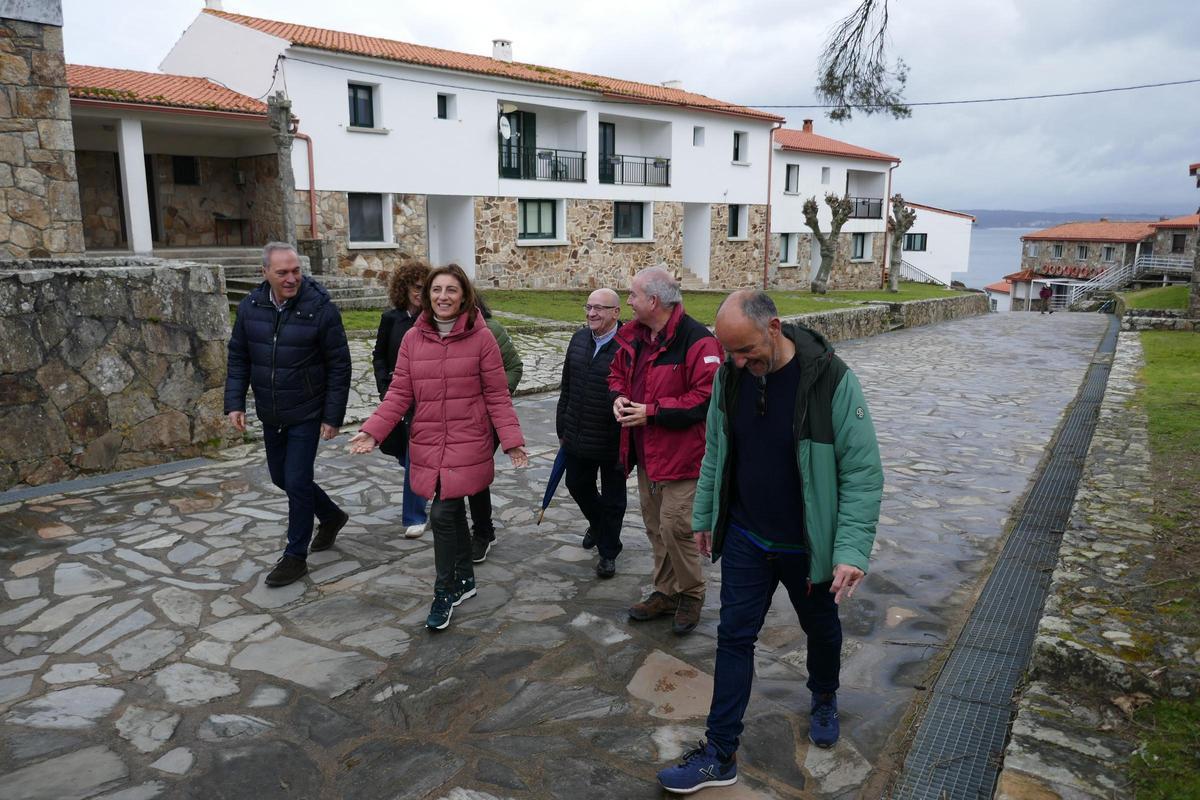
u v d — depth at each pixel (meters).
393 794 2.59
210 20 19.47
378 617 3.87
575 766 2.76
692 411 3.40
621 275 26.58
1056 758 2.48
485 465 3.78
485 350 3.70
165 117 16.31
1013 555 4.76
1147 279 47.25
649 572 4.48
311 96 18.28
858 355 14.98
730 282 31.25
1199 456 5.91
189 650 3.53
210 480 5.97
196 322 6.45
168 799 2.56
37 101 10.27
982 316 27.80
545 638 3.68
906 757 2.81
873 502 2.47
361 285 15.73
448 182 21.16
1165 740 2.55
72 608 3.92
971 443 7.70
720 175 29.59
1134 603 3.37
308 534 4.30
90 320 5.86
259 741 2.87
